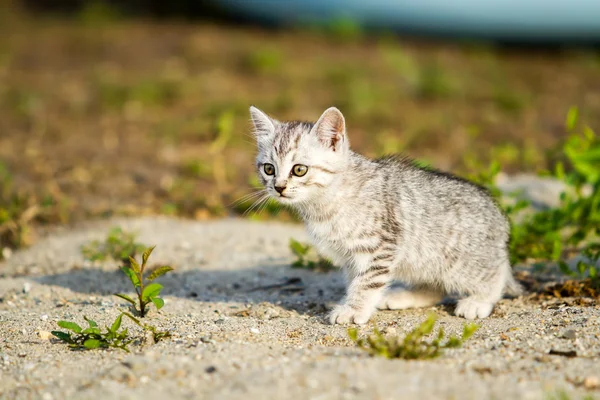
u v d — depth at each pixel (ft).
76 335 25.17
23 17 100.53
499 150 52.60
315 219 27.37
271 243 38.19
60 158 54.34
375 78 75.82
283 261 35.35
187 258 35.86
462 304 27.43
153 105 68.13
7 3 105.60
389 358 20.88
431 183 28.17
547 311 26.53
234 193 46.85
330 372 19.61
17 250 37.83
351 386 18.81
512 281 29.27
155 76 74.64
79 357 22.50
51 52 84.33
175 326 25.64
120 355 22.41
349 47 90.43
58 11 105.91
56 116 65.26
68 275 33.53
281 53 84.38
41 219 41.98
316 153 26.96
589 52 91.15
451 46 94.27
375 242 26.81
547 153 41.73
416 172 28.53
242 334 24.23
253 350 22.03
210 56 82.12
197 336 24.03
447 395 18.39
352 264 27.63
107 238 37.22
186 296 30.78
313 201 27.14
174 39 88.89
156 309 28.12
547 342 22.74
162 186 48.47
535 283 30.73
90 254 35.96
